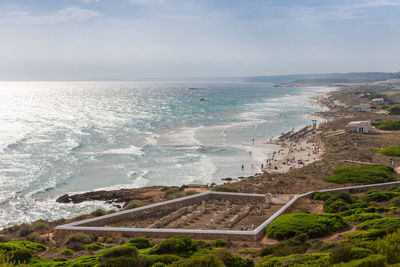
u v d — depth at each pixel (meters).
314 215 41.25
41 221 49.84
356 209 44.97
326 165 90.38
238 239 37.38
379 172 75.69
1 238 38.59
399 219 36.38
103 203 67.06
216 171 92.06
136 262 26.14
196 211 47.72
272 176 83.75
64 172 87.81
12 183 78.19
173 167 94.88
